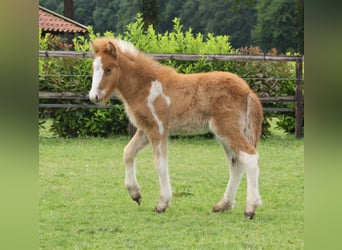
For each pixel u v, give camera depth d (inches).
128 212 285.3
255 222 264.5
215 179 377.1
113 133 572.4
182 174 393.1
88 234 243.4
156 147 285.7
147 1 1483.8
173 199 317.7
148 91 288.0
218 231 248.5
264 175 393.7
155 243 229.6
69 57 547.8
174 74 293.4
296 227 256.4
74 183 358.9
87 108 559.5
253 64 571.8
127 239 235.9
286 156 472.1
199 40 613.6
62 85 551.2
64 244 227.9
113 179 374.0
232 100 277.4
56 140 543.5
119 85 290.0
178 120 286.2
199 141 546.6
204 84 283.1
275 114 587.5
